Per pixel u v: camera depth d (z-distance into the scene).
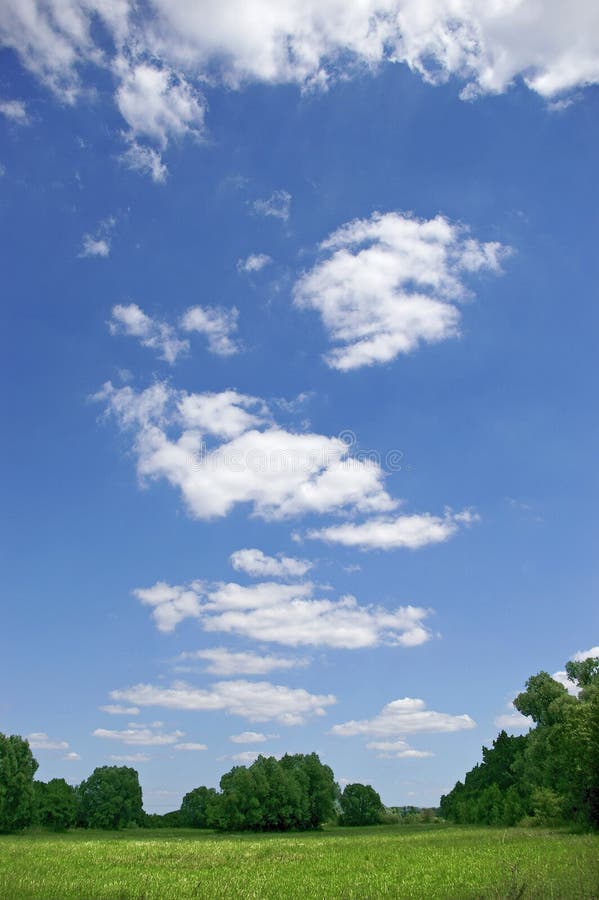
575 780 74.88
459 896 28.38
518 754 115.81
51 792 145.00
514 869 29.34
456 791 174.25
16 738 122.81
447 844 60.81
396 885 33.12
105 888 32.81
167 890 32.84
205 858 52.09
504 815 111.25
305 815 156.75
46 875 36.72
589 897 25.06
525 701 105.88
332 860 49.06
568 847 48.88
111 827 166.88
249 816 151.12
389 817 189.00
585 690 92.69
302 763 169.00
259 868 43.97
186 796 193.88
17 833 120.25
